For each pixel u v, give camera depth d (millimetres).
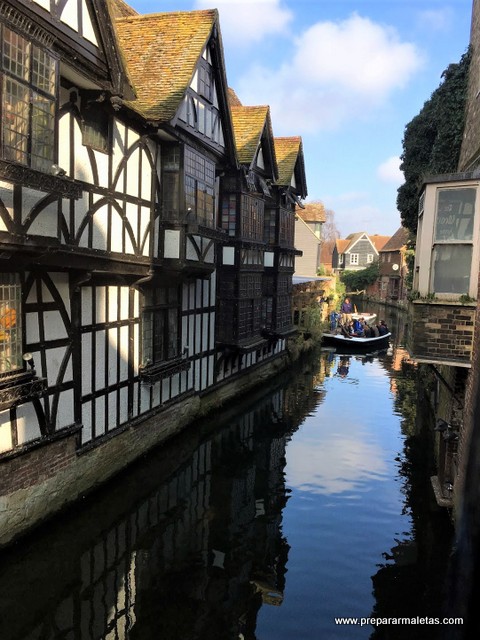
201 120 10258
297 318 24922
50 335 6824
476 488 5430
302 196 20484
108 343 8320
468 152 9633
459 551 6195
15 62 5117
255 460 10422
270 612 5695
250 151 13586
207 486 9086
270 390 16672
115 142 7914
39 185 5434
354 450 11148
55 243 5887
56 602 5660
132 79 9406
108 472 8383
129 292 8969
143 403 9609
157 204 9391
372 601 5934
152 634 5262
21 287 6152
